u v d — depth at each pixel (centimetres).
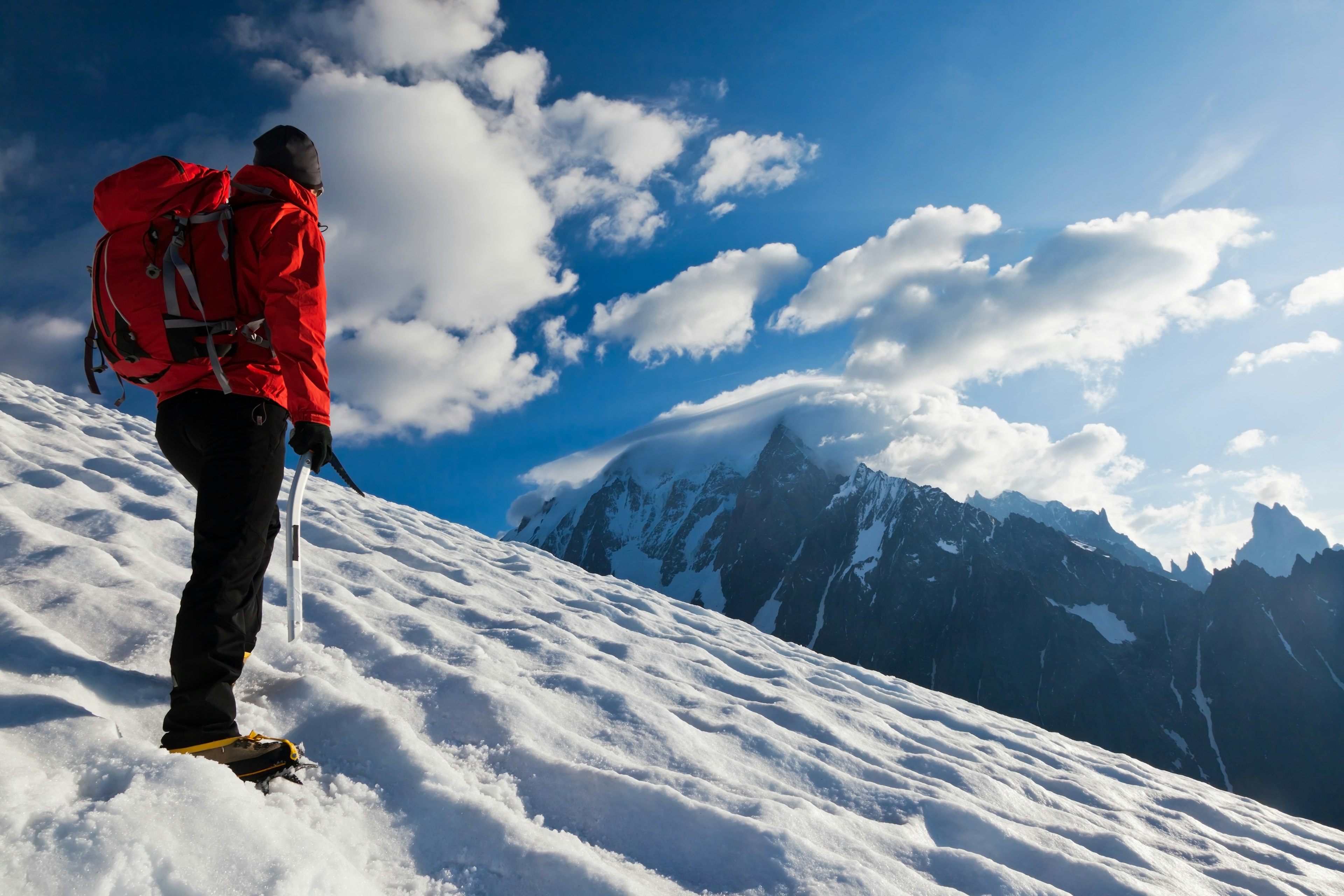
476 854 190
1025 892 267
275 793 190
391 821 196
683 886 213
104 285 195
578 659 447
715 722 391
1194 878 354
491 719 284
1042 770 548
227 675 195
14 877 119
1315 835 558
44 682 201
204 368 203
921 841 301
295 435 195
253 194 211
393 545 724
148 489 604
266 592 391
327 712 243
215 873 136
